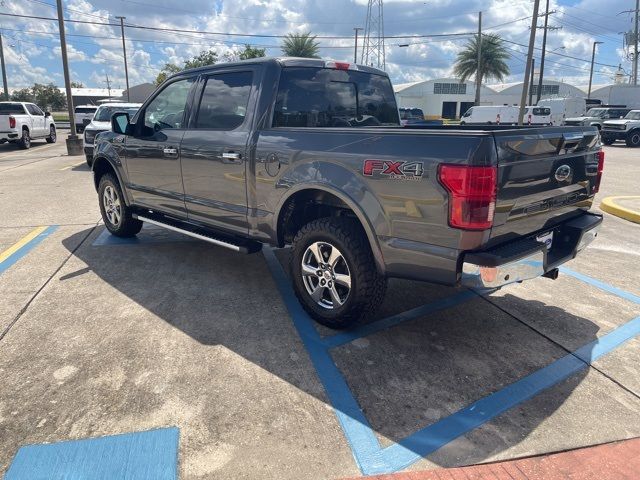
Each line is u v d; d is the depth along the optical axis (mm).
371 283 3582
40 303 4305
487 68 51906
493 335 3879
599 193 10477
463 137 2941
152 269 5195
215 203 4551
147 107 5289
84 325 3906
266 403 2980
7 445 2596
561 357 3562
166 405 2936
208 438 2676
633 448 2664
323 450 2613
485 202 2916
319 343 3707
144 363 3373
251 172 4109
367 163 3334
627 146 25266
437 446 2656
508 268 3086
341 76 4629
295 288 4043
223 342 3688
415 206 3135
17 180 11320
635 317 4223
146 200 5480
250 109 4176
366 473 2469
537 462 2557
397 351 3613
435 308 4367
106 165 6172
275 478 2426
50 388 3074
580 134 3691
